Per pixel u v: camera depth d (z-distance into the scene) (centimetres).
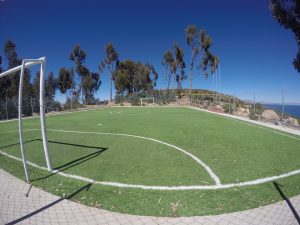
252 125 1446
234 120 1745
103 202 412
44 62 563
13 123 1802
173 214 371
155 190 459
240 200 414
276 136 1055
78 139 1005
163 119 1842
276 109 1636
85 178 529
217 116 2083
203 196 430
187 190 457
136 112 2722
